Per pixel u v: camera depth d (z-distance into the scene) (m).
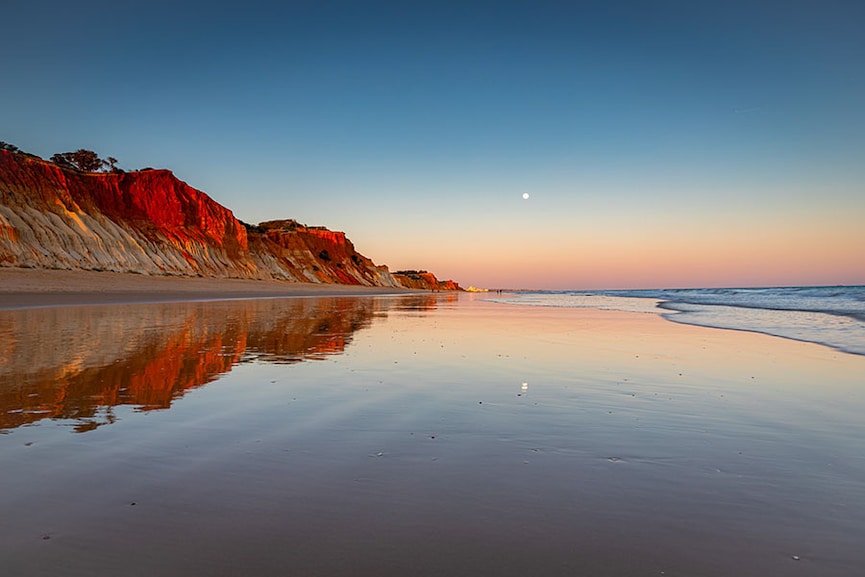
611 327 17.17
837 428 5.11
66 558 2.54
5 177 49.53
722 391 6.86
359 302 42.97
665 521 3.05
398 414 5.50
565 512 3.15
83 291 36.56
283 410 5.61
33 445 4.28
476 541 2.77
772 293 63.25
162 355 9.44
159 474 3.67
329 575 2.42
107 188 68.75
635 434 4.85
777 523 3.04
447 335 14.16
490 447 4.41
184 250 70.75
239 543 2.71
